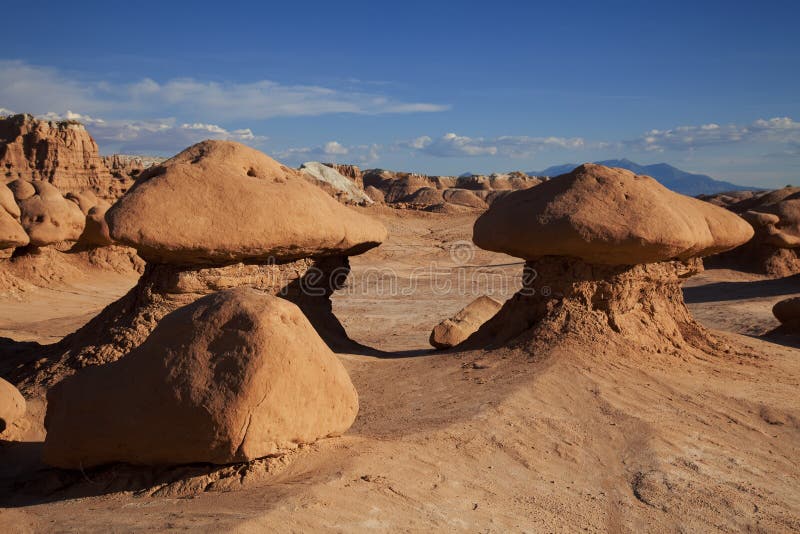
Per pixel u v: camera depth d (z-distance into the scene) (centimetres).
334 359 558
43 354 1034
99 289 2227
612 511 557
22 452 672
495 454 632
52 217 2142
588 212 924
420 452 598
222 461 481
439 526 470
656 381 870
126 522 423
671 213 929
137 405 496
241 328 498
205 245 893
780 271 2527
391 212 4575
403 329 1738
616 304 1001
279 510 425
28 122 4516
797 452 703
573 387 823
